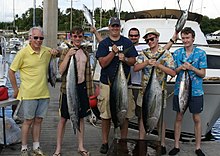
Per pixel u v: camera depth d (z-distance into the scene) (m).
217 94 5.72
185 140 5.78
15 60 4.14
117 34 4.31
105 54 4.32
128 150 4.11
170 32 7.32
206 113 5.88
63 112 4.31
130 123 6.26
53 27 13.33
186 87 4.31
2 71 5.88
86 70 4.26
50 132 5.82
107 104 4.49
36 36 4.08
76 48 4.20
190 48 4.40
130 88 4.41
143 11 7.78
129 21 7.80
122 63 4.11
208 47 7.07
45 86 4.27
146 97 4.07
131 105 4.50
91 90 4.33
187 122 5.91
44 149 4.85
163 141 4.71
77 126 4.17
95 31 5.06
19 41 31.20
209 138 6.84
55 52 4.30
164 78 4.36
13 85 4.29
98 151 4.82
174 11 7.62
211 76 5.88
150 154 3.98
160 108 4.06
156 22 7.51
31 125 4.50
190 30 4.37
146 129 4.15
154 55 4.32
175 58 4.48
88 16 4.80
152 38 4.32
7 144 4.84
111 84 4.11
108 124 4.62
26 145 4.34
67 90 4.08
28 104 4.16
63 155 4.57
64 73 4.21
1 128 4.85
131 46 4.32
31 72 4.16
